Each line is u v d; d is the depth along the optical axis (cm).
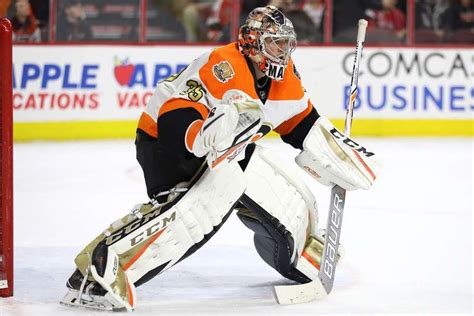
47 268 855
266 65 693
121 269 690
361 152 771
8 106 719
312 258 778
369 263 900
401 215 1187
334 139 766
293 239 746
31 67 1897
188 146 672
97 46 1923
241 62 695
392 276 840
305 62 2000
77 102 1925
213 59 694
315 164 760
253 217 764
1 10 1925
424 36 2064
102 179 1478
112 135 1948
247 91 694
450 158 1719
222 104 642
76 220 1155
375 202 1285
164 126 683
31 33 1945
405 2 2050
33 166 1605
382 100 2014
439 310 712
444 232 1077
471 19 2067
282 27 685
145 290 768
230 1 2016
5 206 730
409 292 775
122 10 1978
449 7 2058
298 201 755
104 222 1143
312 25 2030
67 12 1950
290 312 700
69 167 1595
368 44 2011
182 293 760
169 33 2012
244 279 813
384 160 1688
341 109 2012
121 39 1988
